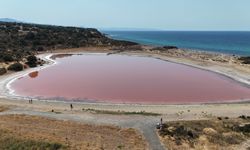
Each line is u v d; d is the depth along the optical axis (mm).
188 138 42750
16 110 56469
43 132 42188
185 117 53031
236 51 191125
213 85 89312
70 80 95188
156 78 100625
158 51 172250
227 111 60188
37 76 100375
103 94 76875
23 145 36188
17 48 154250
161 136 43156
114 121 49562
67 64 130500
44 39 188500
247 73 103625
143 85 89125
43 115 52719
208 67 119312
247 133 45688
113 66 126938
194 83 92312
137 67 124625
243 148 41062
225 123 49531
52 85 86938
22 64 113812
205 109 61969
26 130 42500
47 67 120250
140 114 54750
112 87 85625
